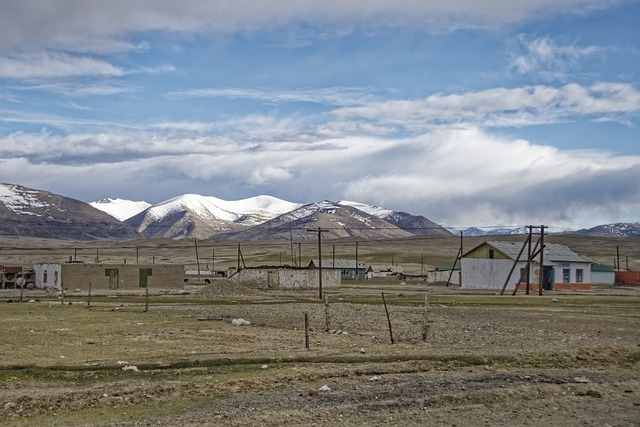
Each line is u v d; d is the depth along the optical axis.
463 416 20.95
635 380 27.25
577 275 109.62
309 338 37.56
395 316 51.81
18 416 20.19
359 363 28.83
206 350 32.47
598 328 44.53
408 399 22.81
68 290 100.75
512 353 31.92
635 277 134.25
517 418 20.84
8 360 29.02
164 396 22.59
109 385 24.08
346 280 157.12
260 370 27.00
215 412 20.72
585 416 21.23
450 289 108.38
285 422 19.81
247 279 112.31
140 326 43.78
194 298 77.31
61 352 31.75
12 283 114.19
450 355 30.81
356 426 19.53
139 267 112.31
